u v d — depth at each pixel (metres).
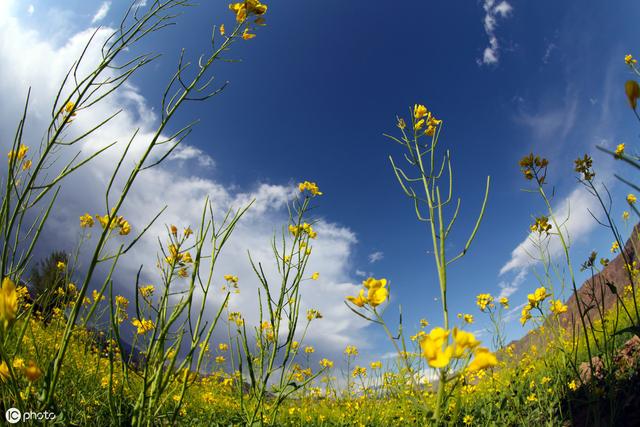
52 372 0.20
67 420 0.31
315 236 0.41
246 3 0.27
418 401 0.23
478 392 0.84
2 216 0.21
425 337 0.16
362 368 0.92
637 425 0.42
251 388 0.43
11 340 0.25
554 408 0.54
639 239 0.36
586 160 0.40
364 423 0.74
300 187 0.42
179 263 0.28
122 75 0.25
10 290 0.17
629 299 0.90
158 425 0.30
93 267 0.21
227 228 0.28
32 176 0.22
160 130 0.24
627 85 0.15
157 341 0.25
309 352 0.88
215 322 0.27
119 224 0.28
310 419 0.78
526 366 0.80
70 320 0.20
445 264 0.22
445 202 0.24
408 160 0.28
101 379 0.46
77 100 0.23
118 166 0.23
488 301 0.64
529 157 0.44
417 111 0.29
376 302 0.21
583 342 0.81
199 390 0.82
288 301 0.40
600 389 0.46
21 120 0.22
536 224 0.44
